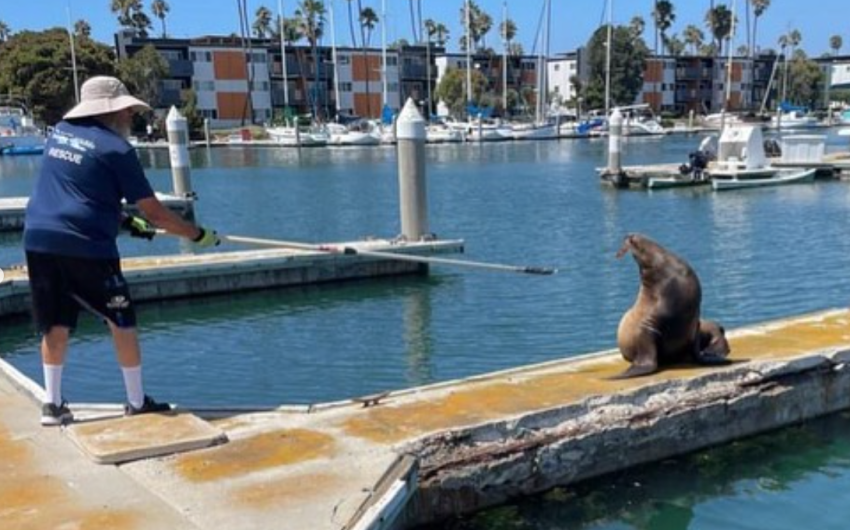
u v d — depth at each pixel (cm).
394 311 1102
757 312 1073
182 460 443
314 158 4725
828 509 511
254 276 1234
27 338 998
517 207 2273
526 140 6250
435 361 879
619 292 1185
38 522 371
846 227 1797
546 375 602
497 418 507
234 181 3253
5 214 2033
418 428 491
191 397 776
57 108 5778
